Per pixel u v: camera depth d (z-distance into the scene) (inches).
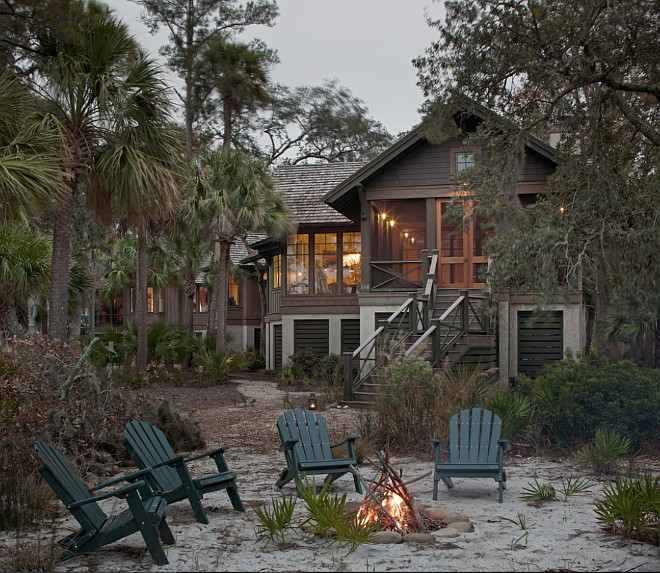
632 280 390.6
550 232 406.0
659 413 352.8
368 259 742.5
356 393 559.8
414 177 733.3
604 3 418.3
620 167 486.3
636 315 516.4
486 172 490.6
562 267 423.5
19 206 374.0
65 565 183.6
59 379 311.7
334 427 427.2
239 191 803.4
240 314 1300.4
